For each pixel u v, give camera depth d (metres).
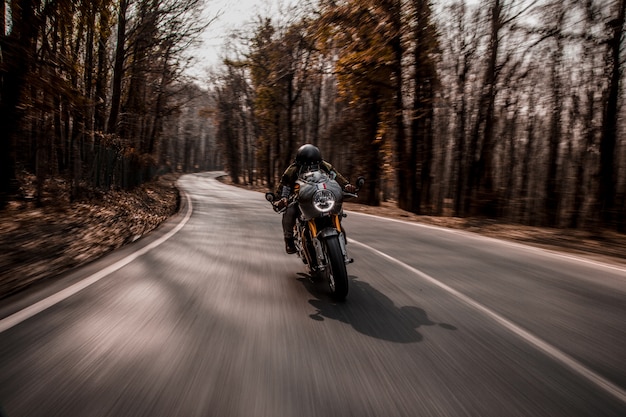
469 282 6.33
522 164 25.19
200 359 3.39
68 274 6.07
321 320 4.43
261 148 54.91
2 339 3.67
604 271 7.50
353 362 3.43
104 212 14.32
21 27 11.59
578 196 20.39
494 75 19.00
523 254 9.00
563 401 2.91
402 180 23.12
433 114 24.17
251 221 13.70
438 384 3.10
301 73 27.34
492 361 3.54
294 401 2.80
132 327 4.04
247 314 4.55
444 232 12.37
